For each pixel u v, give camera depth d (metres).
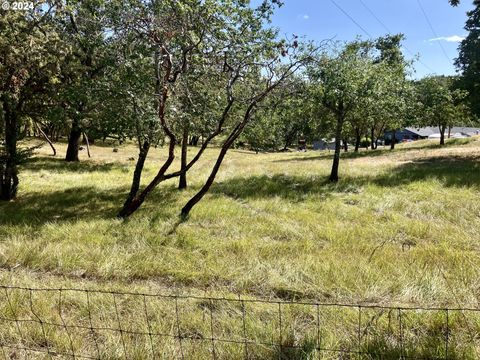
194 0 7.57
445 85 28.23
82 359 3.51
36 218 8.91
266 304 4.40
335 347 3.56
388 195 10.67
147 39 8.08
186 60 8.16
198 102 8.91
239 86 9.06
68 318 4.20
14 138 11.27
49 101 11.13
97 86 8.66
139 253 6.20
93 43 9.22
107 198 11.51
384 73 14.16
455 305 4.32
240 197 11.38
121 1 7.82
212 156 32.28
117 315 3.98
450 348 3.44
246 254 6.13
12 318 4.16
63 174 16.83
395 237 7.05
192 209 9.27
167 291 5.04
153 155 30.88
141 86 8.15
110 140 43.50
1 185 11.34
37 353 3.60
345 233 7.23
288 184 13.67
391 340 3.68
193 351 3.50
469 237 6.81
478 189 10.88
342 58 13.40
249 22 8.04
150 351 3.52
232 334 3.81
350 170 16.69
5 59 10.27
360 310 3.86
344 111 13.97
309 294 4.79
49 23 11.43
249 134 12.22
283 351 3.55
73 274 5.66
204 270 5.54
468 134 76.81
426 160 20.83
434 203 9.38
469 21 18.86
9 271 5.77
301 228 7.71
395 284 4.82
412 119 23.12
